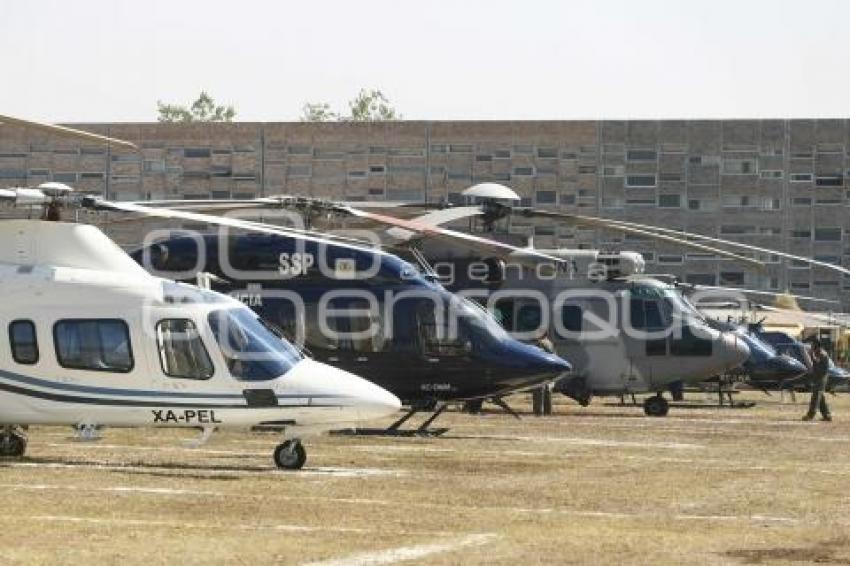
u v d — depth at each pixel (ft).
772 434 260.21
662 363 321.11
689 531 136.36
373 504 150.82
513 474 182.50
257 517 139.54
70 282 182.29
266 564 113.91
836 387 460.14
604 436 245.65
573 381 323.78
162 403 180.34
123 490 156.97
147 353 180.75
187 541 123.54
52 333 181.27
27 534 124.98
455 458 200.54
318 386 181.57
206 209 229.86
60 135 173.06
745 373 376.07
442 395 243.19
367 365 241.96
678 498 161.27
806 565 118.83
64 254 184.75
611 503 156.25
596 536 131.03
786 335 422.00
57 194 186.60
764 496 164.14
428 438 232.94
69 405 181.16
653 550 123.65
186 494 154.81
